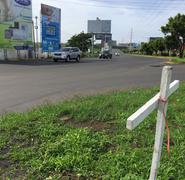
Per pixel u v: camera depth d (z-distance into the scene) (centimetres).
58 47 4694
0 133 575
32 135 557
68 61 3806
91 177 407
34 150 494
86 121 650
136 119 263
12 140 541
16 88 1277
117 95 955
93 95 992
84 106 740
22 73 1983
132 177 387
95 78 1738
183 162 435
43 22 4372
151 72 2255
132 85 1416
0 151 500
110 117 668
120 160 438
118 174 399
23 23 4053
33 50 4266
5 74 1895
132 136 539
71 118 670
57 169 424
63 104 791
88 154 460
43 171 425
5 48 3812
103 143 505
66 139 512
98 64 3328
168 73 296
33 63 3244
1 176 420
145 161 432
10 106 903
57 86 1357
